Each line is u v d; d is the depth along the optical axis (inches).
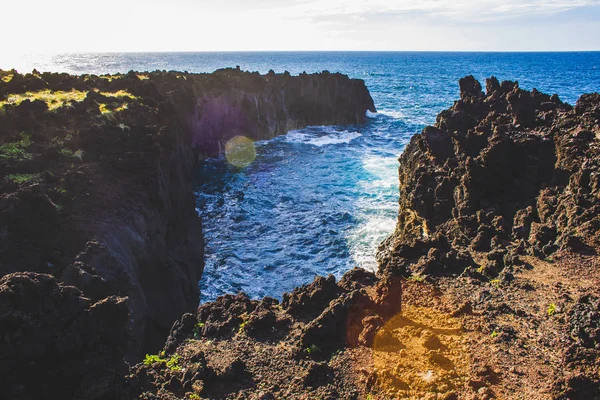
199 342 510.0
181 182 1071.6
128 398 381.7
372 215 1314.0
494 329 483.5
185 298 868.6
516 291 557.0
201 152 1899.6
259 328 518.3
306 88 2610.7
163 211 900.0
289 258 1075.9
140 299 677.3
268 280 987.3
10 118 949.2
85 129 949.2
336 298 561.0
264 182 1638.8
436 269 618.8
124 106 1203.9
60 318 371.2
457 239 739.4
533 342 462.0
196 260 1028.5
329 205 1400.1
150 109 1244.5
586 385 385.4
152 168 891.4
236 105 2175.2
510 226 761.0
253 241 1168.8
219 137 2058.3
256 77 2373.3
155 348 739.4
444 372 418.3
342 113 2696.9
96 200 771.4
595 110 944.9
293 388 425.1
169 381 428.5
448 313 515.2
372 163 1871.3
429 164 1049.5
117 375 381.4
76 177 797.9
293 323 530.9
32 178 769.6
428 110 3253.0
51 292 375.2
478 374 415.2
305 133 2481.5
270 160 1939.0
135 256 746.2
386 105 3526.1
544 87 4436.5
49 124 986.7
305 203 1421.0
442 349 454.0
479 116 1213.1
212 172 1768.0
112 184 831.7
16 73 1518.2
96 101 1224.2
